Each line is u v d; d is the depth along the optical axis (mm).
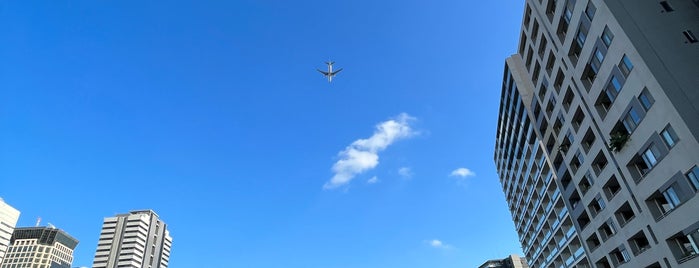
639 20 33344
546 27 48062
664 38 32219
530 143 69000
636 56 32562
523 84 67312
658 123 32156
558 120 52188
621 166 38781
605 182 42938
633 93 34250
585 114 43562
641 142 34969
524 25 55562
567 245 62594
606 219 45031
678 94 30078
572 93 46438
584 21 38875
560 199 61438
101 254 179250
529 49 55781
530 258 92188
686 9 33250
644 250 37969
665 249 34594
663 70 31078
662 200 35531
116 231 185500
